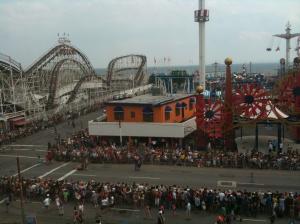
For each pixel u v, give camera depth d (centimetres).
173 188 3941
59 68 10419
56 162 5769
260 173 4850
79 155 5762
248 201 3578
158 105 6412
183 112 7300
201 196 3756
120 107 6625
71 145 6222
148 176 4862
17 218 3775
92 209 3928
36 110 9312
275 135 6969
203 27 9931
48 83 10281
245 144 6272
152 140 6412
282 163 4988
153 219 3628
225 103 5891
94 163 5625
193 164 5269
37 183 4338
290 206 3491
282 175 4741
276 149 5825
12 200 4253
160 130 6272
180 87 12575
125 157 5569
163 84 12406
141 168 5253
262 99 5762
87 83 11775
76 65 11750
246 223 3438
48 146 6397
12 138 7256
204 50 10025
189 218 3606
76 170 5281
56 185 4244
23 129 7844
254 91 5781
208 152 5481
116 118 6675
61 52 10806
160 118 6456
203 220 3550
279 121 5700
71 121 9138
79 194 4084
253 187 4312
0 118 7944
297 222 3397
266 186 4338
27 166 5591
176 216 3662
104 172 5134
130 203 3981
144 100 6819
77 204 4012
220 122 5897
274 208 3497
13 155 6262
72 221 3666
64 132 7881
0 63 8212
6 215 3853
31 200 4244
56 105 10125
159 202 3875
